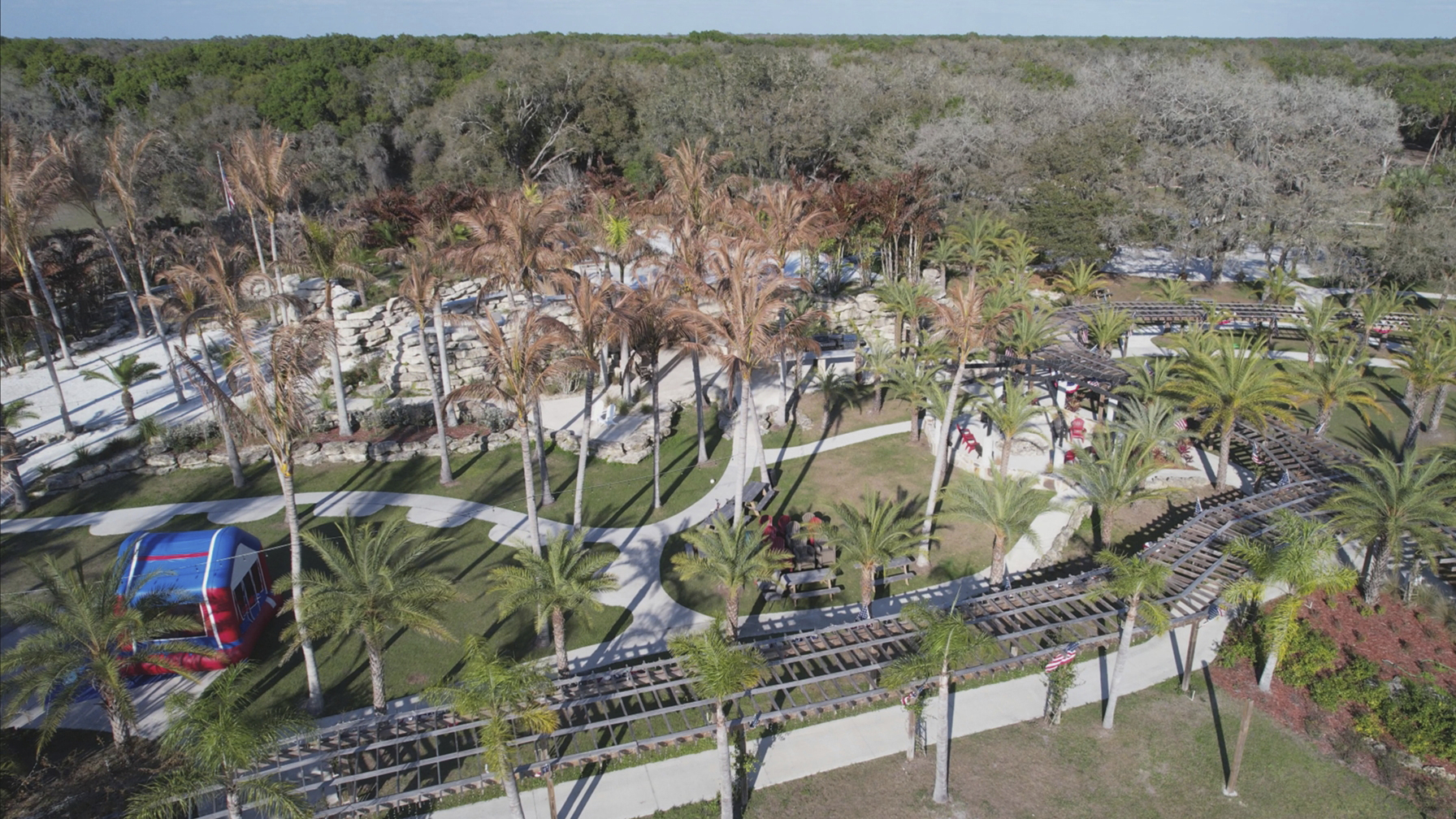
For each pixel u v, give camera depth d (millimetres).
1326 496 32156
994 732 24562
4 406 43469
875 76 90062
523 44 139375
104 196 66812
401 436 41531
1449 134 95688
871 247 66438
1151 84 83500
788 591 30438
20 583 30750
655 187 83250
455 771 22688
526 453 28219
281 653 27281
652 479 38938
